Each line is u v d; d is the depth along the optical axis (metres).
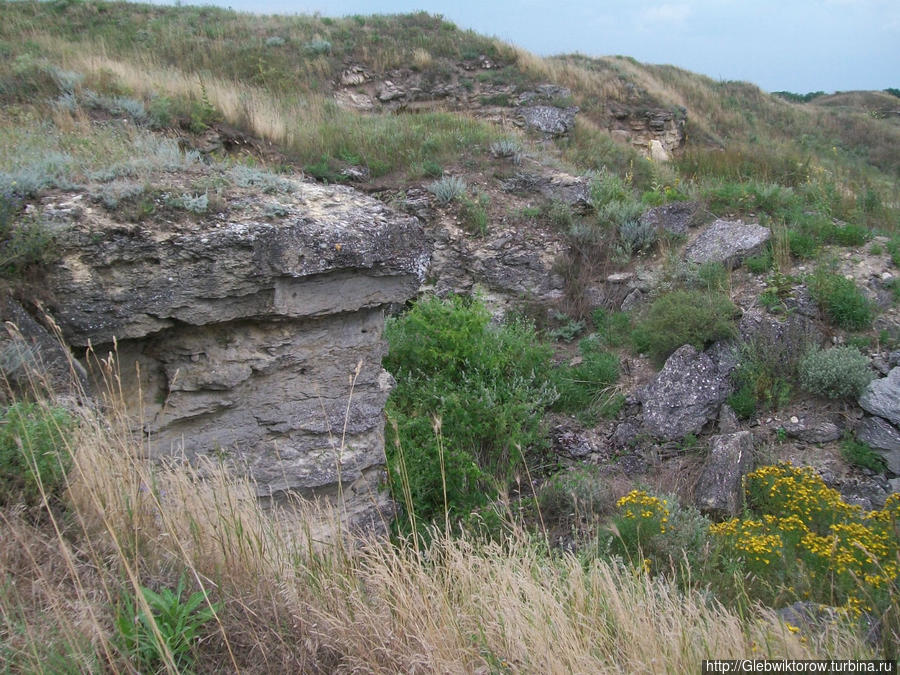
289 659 2.62
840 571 4.31
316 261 4.80
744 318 8.04
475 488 6.37
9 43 13.41
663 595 3.47
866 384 6.97
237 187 5.16
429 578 3.30
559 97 16.61
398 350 7.68
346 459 5.27
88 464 3.08
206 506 3.31
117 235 4.27
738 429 7.13
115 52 15.03
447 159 11.89
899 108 33.69
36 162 4.84
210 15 19.19
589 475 6.55
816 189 11.43
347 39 18.02
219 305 4.61
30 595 2.59
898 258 8.79
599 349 8.95
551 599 3.15
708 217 10.63
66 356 3.97
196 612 2.69
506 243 10.38
